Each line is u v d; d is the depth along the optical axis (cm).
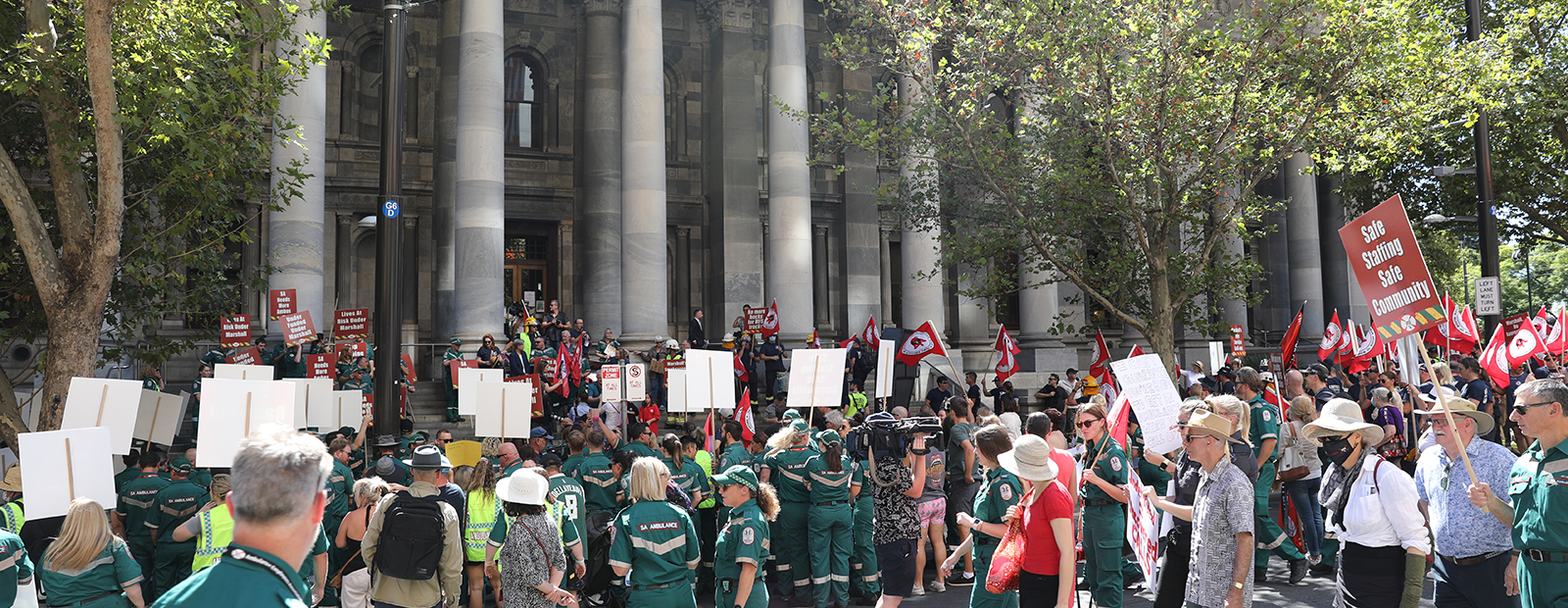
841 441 1076
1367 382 1969
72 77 1333
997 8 2002
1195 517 688
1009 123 2489
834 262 3406
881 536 934
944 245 2416
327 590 1073
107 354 1584
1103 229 2266
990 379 3181
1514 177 2752
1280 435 1191
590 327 3020
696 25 3350
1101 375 2341
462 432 2164
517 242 3156
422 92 3053
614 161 3088
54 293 1226
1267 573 1236
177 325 2548
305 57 1448
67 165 1252
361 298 2969
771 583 1291
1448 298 2016
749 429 1449
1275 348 3712
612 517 1087
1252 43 1914
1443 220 2497
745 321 2606
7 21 1337
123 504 1131
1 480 1202
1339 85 1967
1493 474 673
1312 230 3847
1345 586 735
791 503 1119
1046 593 715
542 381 2202
